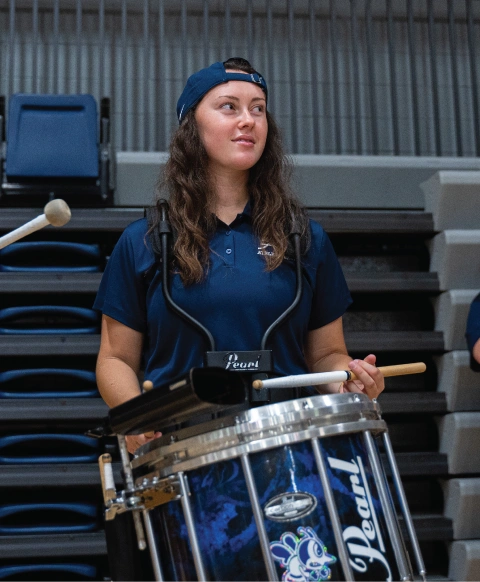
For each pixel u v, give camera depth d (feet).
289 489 7.79
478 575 17.51
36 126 20.34
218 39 30.40
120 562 9.37
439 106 31.01
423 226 20.83
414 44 29.96
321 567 7.60
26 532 17.33
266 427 7.91
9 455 18.12
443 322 19.83
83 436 17.94
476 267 20.16
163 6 28.96
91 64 29.66
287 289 10.32
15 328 19.22
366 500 7.98
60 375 18.28
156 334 10.28
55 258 20.07
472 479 18.29
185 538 8.07
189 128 11.02
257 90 10.94
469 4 28.71
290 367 10.16
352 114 30.73
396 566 7.97
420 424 19.94
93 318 18.84
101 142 21.24
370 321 20.97
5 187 20.43
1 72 29.22
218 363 9.53
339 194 22.38
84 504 17.58
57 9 26.81
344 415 8.17
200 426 8.29
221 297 10.05
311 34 27.53
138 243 10.69
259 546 7.69
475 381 19.04
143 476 8.54
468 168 23.08
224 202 11.09
